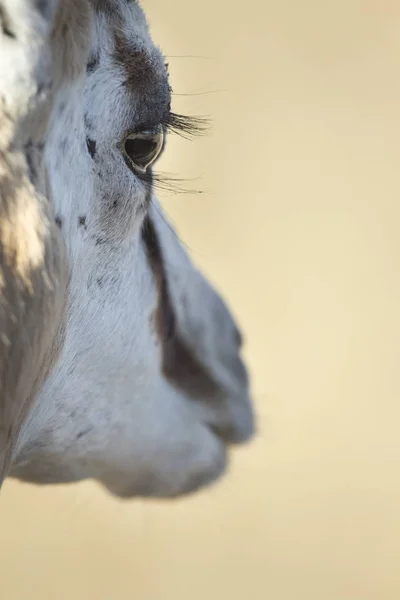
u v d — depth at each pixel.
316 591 12.05
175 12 17.02
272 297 14.78
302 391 14.14
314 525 12.70
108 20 4.35
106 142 4.33
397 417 13.98
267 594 11.95
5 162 3.55
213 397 5.76
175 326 5.44
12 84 3.58
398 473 13.36
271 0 17.16
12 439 3.82
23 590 11.53
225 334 5.83
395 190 16.03
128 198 4.45
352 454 13.47
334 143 16.22
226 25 16.98
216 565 12.14
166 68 4.69
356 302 14.94
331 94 16.64
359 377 14.37
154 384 5.29
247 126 16.11
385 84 16.81
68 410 4.82
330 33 17.09
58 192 4.01
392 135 16.41
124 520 12.02
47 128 3.77
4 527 11.87
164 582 11.87
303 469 13.16
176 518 12.28
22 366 3.59
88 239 4.37
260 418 6.07
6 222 3.51
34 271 3.58
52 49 3.72
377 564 12.41
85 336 4.66
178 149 15.11
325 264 15.20
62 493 10.29
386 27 17.20
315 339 14.56
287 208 15.56
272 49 16.81
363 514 12.90
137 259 4.92
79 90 4.09
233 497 12.65
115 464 5.32
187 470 5.69
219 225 15.23
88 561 11.81
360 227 15.58
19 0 3.61
